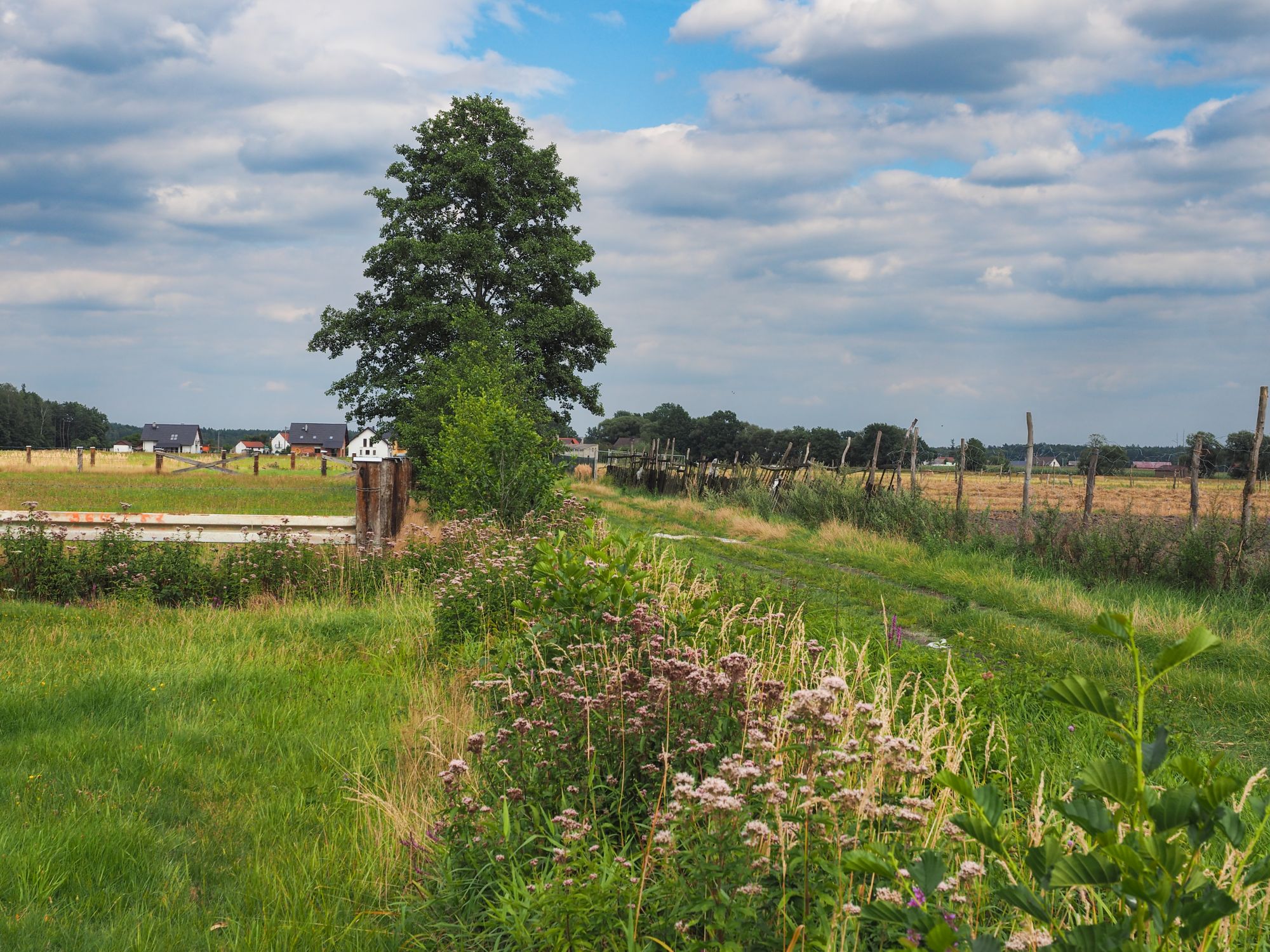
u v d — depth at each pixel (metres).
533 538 11.73
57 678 7.78
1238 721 7.85
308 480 45.41
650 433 120.19
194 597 11.66
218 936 3.97
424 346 35.28
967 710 6.63
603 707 4.53
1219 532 13.64
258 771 5.95
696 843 3.20
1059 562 15.68
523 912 3.42
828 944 2.76
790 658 6.85
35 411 154.88
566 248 35.69
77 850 4.61
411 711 6.91
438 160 36.31
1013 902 1.99
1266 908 3.07
